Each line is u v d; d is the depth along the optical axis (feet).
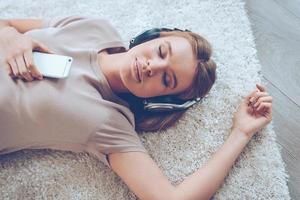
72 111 3.15
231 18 4.34
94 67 3.39
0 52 3.22
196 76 3.50
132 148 3.22
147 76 3.30
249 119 3.62
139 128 3.65
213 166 3.30
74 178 3.41
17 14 4.16
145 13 4.30
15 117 3.08
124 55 3.43
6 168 3.39
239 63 4.09
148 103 3.50
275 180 3.57
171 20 4.29
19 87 3.12
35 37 3.42
